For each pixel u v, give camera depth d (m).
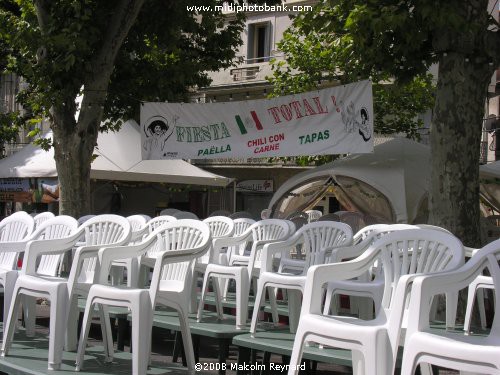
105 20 11.61
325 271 4.54
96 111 11.61
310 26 8.67
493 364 3.22
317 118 10.68
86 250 5.80
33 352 5.92
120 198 24.39
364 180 12.85
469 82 7.65
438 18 7.14
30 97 13.14
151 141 12.20
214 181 15.91
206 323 6.44
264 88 28.08
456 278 4.04
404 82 8.36
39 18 11.08
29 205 26.94
